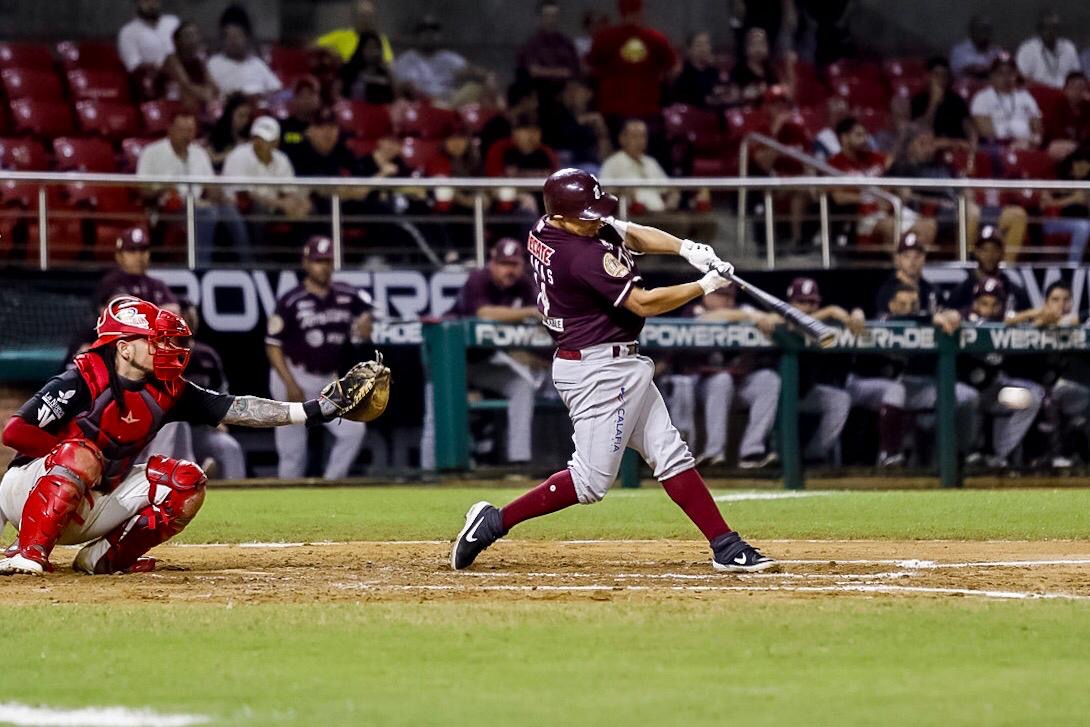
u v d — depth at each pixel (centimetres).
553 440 5250
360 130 7131
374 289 5281
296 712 1438
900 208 5781
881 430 5378
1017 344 5478
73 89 6938
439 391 5194
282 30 8306
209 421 2589
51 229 5484
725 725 1370
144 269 5041
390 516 3912
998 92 8181
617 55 7244
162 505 2569
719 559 2605
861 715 1415
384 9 8519
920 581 2466
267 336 5162
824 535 3450
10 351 4978
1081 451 5572
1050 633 1883
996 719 1398
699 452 5266
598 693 1528
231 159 6178
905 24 9125
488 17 8669
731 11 8362
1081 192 6275
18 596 2277
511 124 6888
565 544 3247
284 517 3884
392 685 1574
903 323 5366
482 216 5544
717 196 5862
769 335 5284
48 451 2536
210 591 2345
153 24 7144
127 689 1562
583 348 2567
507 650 1775
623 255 2566
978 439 5472
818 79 8238
